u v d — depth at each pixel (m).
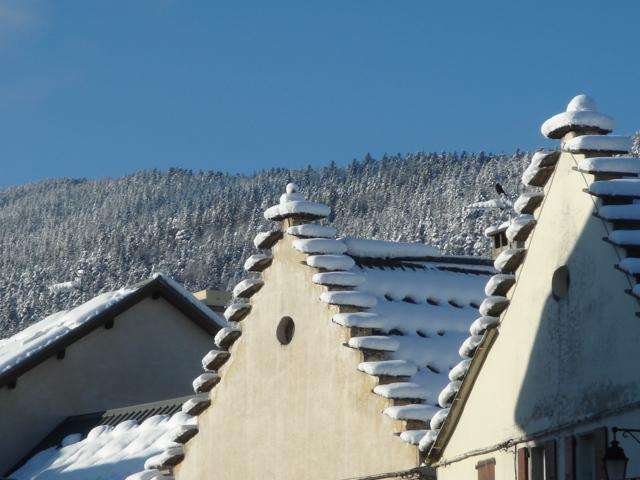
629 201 40.84
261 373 61.06
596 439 39.53
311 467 56.94
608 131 42.94
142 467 73.31
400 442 52.16
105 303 94.44
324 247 58.59
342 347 56.03
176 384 95.12
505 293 46.06
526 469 43.72
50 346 91.44
